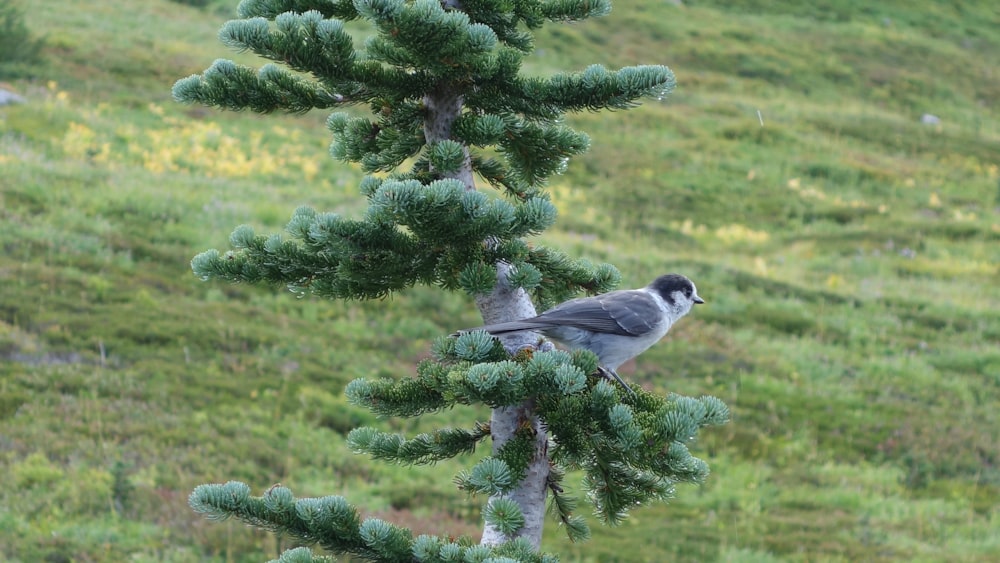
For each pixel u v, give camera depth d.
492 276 7.04
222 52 57.88
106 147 40.41
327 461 22.20
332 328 29.03
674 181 52.53
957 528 23.08
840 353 33.25
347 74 7.37
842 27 84.94
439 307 31.73
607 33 73.62
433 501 21.42
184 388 23.61
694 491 24.28
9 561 16.41
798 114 65.88
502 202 6.71
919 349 34.47
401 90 7.56
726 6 85.12
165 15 64.25
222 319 27.70
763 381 30.19
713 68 72.31
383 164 8.15
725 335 33.38
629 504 7.25
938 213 53.66
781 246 46.19
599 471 7.16
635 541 21.05
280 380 25.11
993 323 37.53
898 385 31.41
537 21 8.10
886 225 50.12
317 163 45.50
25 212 31.62
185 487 19.47
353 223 6.90
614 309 8.04
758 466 25.64
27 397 21.64
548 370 6.55
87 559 16.81
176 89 7.48
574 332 7.95
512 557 6.55
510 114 7.72
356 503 20.70
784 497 24.28
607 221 45.38
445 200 6.40
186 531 18.09
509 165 8.48
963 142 66.81
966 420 29.44
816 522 22.88
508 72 7.55
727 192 52.41
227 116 49.09
